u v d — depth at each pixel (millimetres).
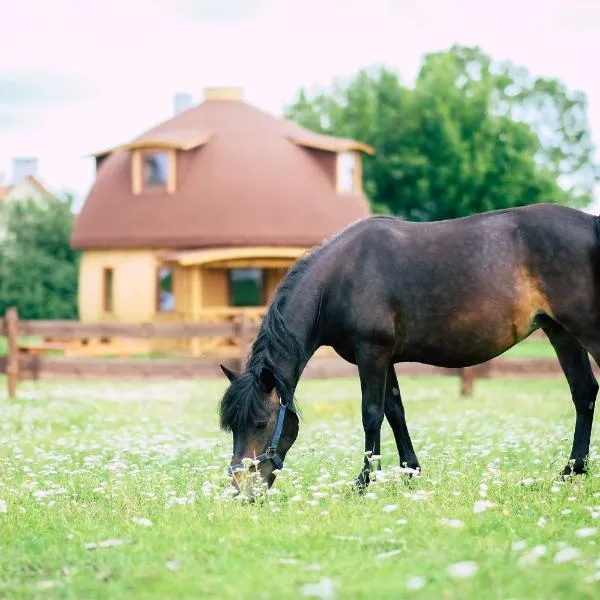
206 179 34375
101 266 35531
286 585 5258
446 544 6000
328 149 35531
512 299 8156
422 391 21391
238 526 6773
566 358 8609
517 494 7719
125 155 36250
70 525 7043
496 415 15195
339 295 8336
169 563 5672
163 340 34062
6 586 5438
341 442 11141
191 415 16125
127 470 9367
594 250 8078
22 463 10281
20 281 52062
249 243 33531
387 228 8453
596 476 8109
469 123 56750
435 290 8203
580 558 5484
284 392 7836
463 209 55156
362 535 6344
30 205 53906
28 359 19984
